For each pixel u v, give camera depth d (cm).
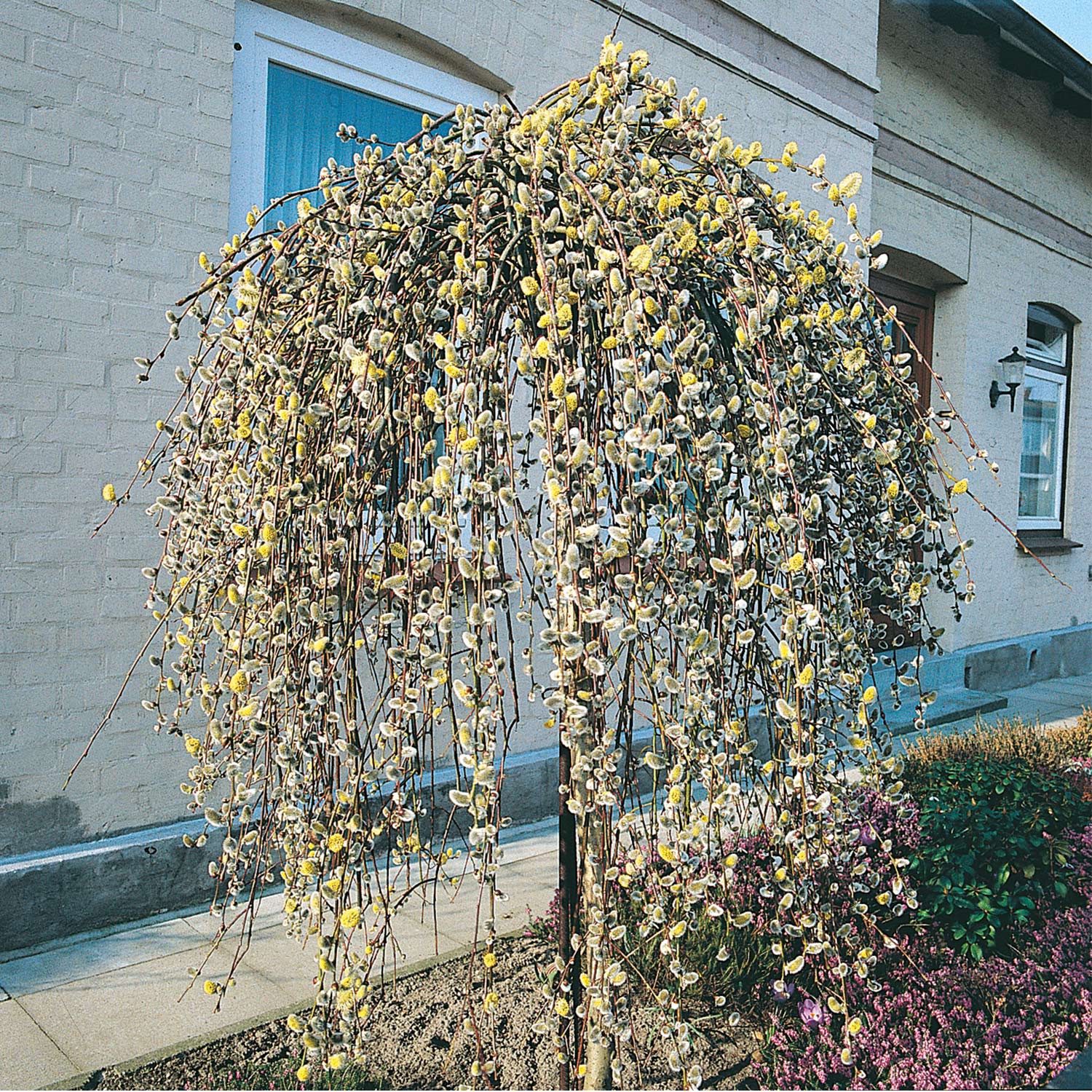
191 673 193
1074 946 257
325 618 156
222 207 333
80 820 302
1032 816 292
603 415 165
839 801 176
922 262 692
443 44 388
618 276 150
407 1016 239
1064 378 885
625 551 147
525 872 352
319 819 162
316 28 366
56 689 298
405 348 160
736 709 176
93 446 305
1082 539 893
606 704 153
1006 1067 210
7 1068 227
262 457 166
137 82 312
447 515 149
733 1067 221
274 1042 232
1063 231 861
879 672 664
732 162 184
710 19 493
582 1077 178
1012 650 765
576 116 198
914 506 189
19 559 291
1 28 285
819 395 179
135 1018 250
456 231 166
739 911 245
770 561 160
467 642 146
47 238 295
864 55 593
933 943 257
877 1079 208
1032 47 708
